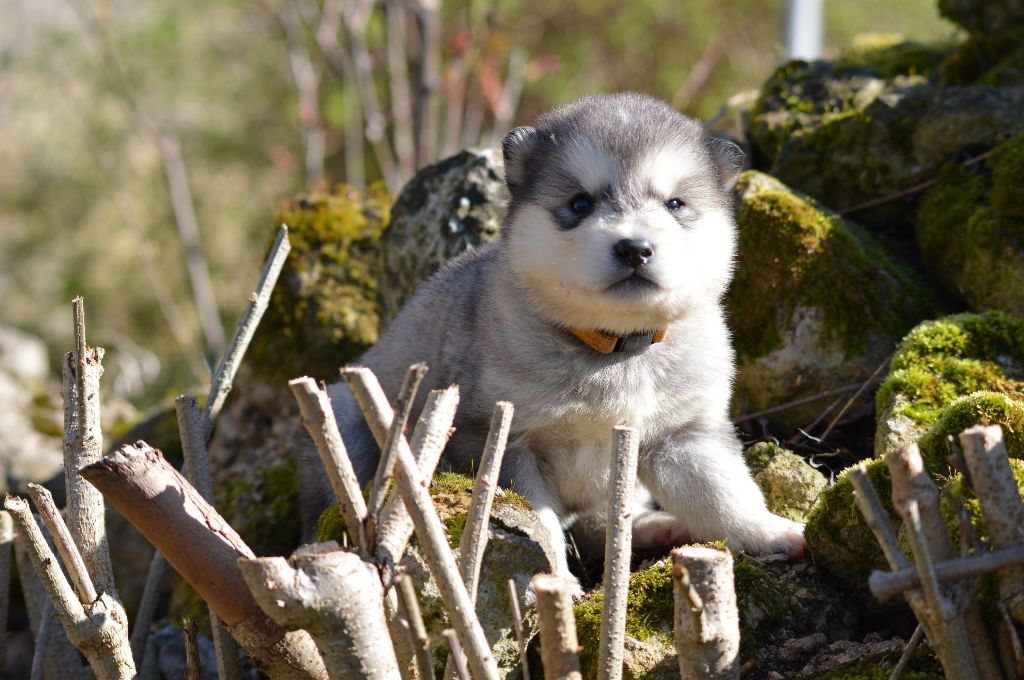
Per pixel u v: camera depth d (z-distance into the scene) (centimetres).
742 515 438
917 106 584
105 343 1532
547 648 281
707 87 1475
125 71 1585
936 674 320
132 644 422
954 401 392
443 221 611
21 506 326
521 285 447
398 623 314
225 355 410
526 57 1395
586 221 431
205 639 485
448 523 368
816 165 604
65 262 1650
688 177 448
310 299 659
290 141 1633
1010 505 279
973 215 526
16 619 611
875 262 530
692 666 292
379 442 291
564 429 445
